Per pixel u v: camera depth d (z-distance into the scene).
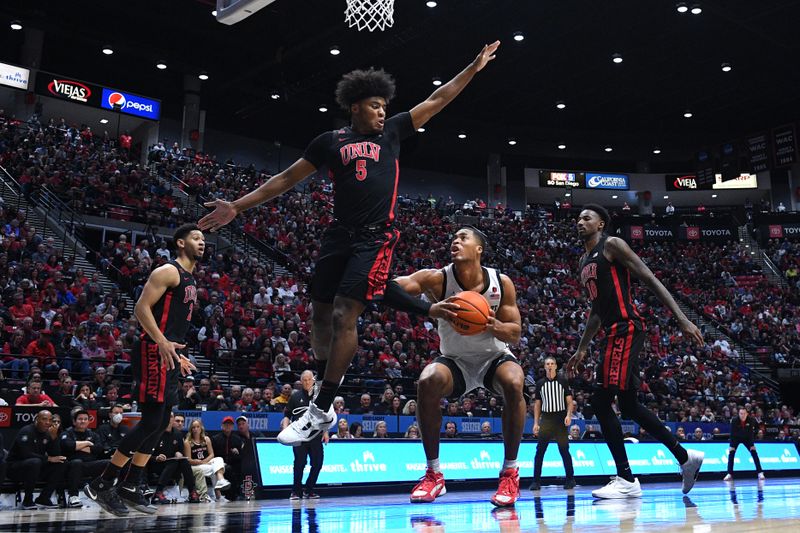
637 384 4.69
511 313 3.33
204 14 21.59
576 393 13.62
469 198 32.84
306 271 18.97
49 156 19.09
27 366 9.79
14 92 22.47
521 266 25.25
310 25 21.91
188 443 7.88
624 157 33.19
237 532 2.11
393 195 2.86
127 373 10.91
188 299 4.16
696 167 30.73
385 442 7.92
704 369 19.42
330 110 27.62
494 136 30.78
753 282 27.80
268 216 21.53
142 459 3.95
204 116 26.80
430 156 32.44
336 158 2.83
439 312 2.81
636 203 33.75
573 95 27.62
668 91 27.30
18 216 14.88
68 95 22.61
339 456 7.47
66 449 7.21
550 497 4.60
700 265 29.05
